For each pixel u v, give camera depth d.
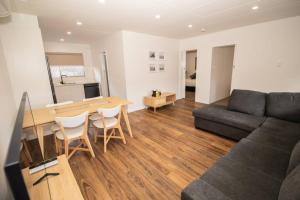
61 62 5.63
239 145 1.70
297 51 3.36
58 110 2.43
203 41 5.00
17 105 2.84
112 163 2.13
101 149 2.49
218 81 5.49
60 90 4.95
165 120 3.76
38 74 3.01
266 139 1.80
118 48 4.29
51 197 1.05
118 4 2.43
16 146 0.58
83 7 2.51
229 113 2.78
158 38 4.95
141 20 3.24
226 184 1.17
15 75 2.80
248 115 2.64
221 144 2.56
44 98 3.13
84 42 5.71
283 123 2.21
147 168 2.01
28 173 1.22
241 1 2.46
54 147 2.61
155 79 5.12
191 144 2.58
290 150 1.57
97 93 6.20
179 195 1.59
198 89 5.48
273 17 3.30
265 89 3.93
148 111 4.56
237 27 4.09
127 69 4.29
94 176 1.88
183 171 1.94
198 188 1.14
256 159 1.45
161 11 2.77
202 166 2.02
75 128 2.34
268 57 3.77
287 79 3.57
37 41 2.92
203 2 2.46
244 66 4.20
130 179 1.82
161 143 2.64
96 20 3.18
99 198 1.57
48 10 2.60
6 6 1.98
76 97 5.27
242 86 4.32
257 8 2.77
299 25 3.25
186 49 5.59
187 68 8.27
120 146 2.57
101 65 5.57
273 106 2.49
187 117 3.96
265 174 1.26
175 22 3.45
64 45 5.59
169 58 5.45
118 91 4.71
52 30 3.85
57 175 1.24
